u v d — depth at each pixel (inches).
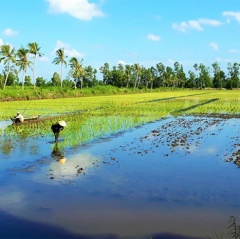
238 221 359.3
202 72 7027.6
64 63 3686.0
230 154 679.1
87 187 473.7
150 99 2691.9
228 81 6683.1
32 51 3179.1
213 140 837.8
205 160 629.9
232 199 424.5
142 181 501.4
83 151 706.8
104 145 772.0
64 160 629.0
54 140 826.8
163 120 1264.8
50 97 2955.2
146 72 6151.6
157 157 655.8
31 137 871.1
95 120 1233.4
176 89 6122.1
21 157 650.8
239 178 512.7
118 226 351.3
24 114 1462.8
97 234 334.3
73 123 1139.9
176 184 486.9
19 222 362.0
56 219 369.4
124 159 639.8
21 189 466.3
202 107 1860.2
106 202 417.4
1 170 559.8
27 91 2834.6
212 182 494.9
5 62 3021.7
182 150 719.7
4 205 408.5
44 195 442.0
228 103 2175.2
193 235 329.4
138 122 1182.9
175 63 7170.3
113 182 496.7
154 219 367.2
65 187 474.0
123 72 6018.7
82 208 398.6
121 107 1860.2
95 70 5738.2
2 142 801.6
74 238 327.0
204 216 373.7
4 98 2502.5
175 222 359.3
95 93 3663.9
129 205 407.2
